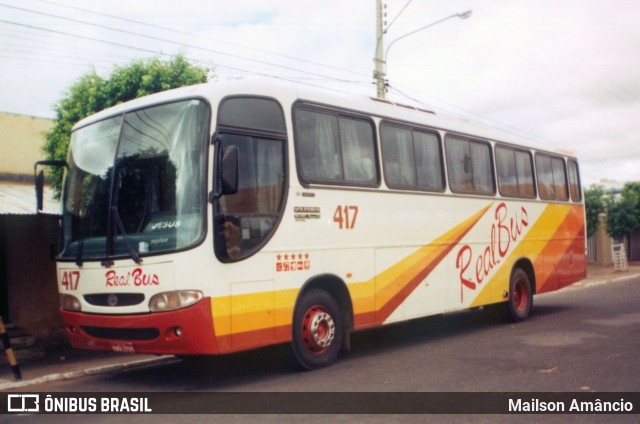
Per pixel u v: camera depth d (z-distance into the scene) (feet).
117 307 25.38
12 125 49.32
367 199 31.71
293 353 27.99
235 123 25.75
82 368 32.24
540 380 25.58
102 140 27.89
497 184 42.34
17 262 39.19
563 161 51.52
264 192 26.61
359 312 30.83
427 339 38.04
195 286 23.85
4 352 35.68
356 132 31.81
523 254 44.73
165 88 45.24
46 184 48.26
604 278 90.84
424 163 36.14
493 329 41.19
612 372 26.94
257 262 25.91
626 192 120.26
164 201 25.11
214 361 32.91
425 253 35.35
